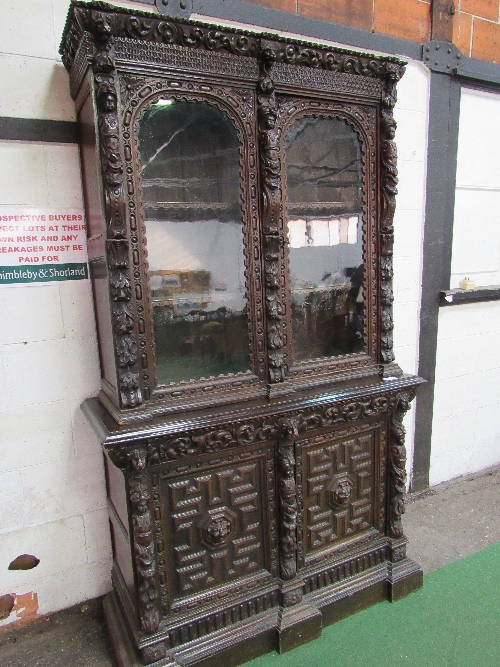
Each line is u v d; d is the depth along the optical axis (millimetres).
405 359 2441
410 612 1794
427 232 2355
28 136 1568
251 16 1795
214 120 1421
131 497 1376
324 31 1948
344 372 1724
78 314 1721
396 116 2170
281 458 1584
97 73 1214
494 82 2424
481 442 2846
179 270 1432
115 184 1253
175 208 1397
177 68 1314
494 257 2754
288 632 1613
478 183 2578
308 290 1633
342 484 1747
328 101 1564
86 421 1783
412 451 2564
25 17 1523
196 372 1483
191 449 1422
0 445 1669
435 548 2166
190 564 1515
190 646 1512
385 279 1742
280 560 1659
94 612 1834
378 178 1688
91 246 1588
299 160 1557
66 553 1821
